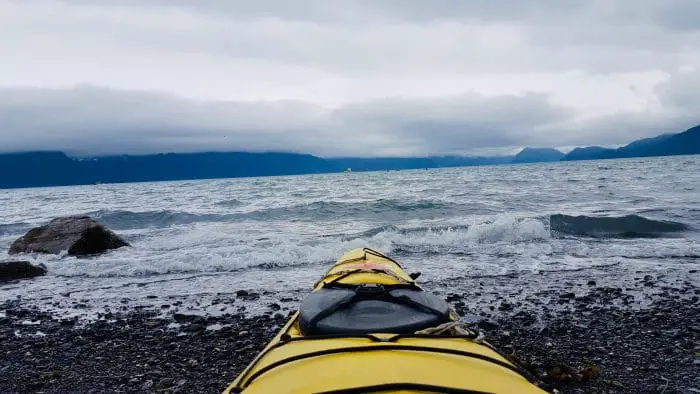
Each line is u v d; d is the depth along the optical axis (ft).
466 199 87.76
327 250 45.06
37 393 17.54
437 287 31.81
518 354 19.63
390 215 73.10
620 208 71.26
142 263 42.80
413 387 6.63
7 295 34.88
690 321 23.56
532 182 135.23
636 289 30.48
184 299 31.60
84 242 51.60
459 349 8.64
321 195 118.42
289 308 28.30
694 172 163.02
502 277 34.58
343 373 7.36
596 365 18.39
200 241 55.36
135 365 19.90
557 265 38.47
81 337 23.93
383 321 9.74
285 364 8.29
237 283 35.78
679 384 16.58
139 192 191.11
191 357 20.53
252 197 120.98
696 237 50.31
